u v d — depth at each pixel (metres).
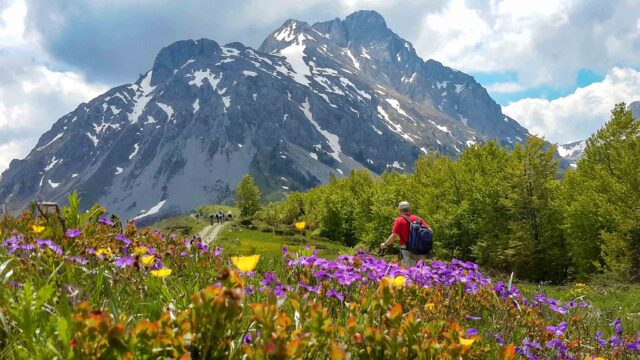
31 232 3.67
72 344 1.31
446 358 1.73
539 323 3.71
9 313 1.70
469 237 43.16
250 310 2.20
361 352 1.73
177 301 2.37
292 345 1.34
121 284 2.65
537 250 37.72
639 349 3.55
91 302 2.18
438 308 3.37
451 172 46.00
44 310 1.83
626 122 36.84
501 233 39.91
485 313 3.94
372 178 85.25
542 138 38.50
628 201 30.92
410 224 8.52
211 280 3.48
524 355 2.98
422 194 52.12
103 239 3.86
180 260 3.84
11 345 1.59
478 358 2.27
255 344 1.52
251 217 94.56
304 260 3.44
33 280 2.42
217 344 1.44
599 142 38.28
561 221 36.56
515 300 4.03
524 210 38.34
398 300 3.07
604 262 33.25
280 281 2.92
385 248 8.73
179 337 1.39
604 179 33.88
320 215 72.62
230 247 4.39
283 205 94.31
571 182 38.44
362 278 3.59
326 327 1.68
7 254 2.77
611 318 5.15
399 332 1.79
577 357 3.31
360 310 2.18
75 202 4.34
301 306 1.81
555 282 35.94
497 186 40.69
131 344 1.33
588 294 14.34
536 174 38.06
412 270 4.13
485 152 49.00
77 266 2.76
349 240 72.44
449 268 4.46
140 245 3.84
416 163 59.78
